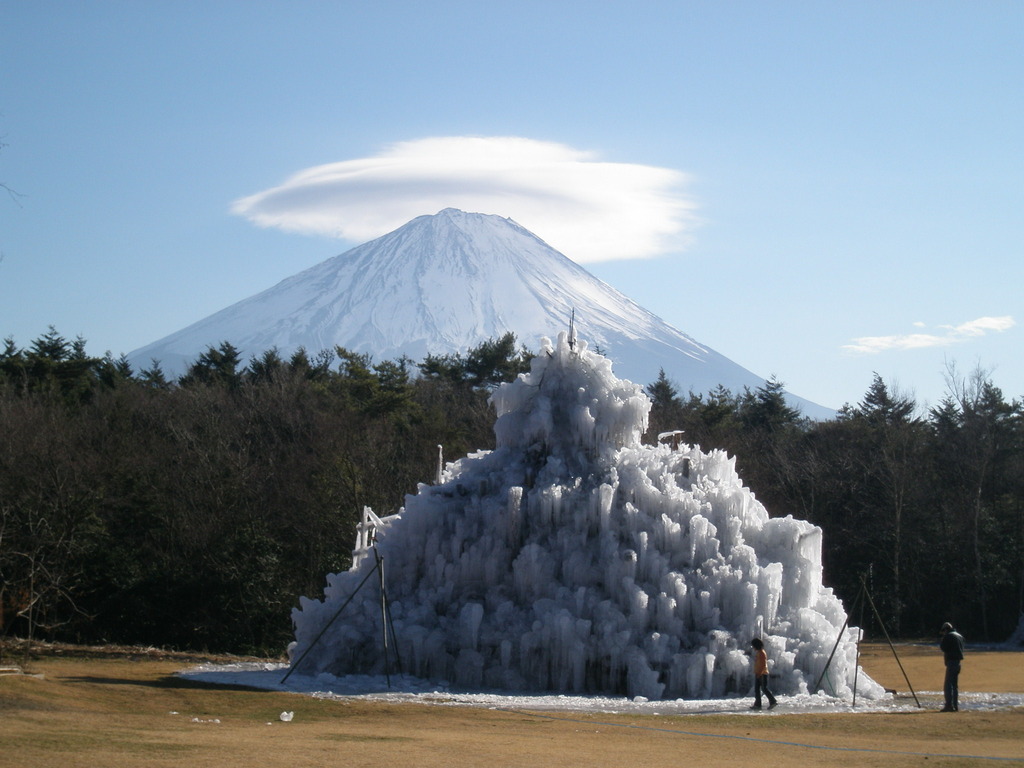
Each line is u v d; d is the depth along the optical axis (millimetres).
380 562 30812
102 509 56312
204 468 60625
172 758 17516
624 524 34531
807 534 34906
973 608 69438
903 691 34000
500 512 34469
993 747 21703
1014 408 88688
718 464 36688
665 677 31203
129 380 98500
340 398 87000
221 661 38031
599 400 36750
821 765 18984
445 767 17766
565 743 21312
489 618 32969
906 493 72062
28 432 58969
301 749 19219
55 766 16312
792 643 32281
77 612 50125
